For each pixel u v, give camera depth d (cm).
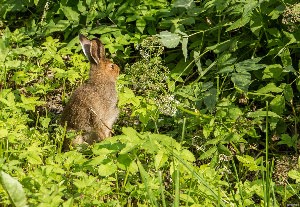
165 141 916
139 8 1362
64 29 1384
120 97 1095
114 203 861
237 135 1067
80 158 920
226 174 990
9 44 1338
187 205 842
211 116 1112
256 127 1155
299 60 1179
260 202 941
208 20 1316
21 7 1483
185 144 1111
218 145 1055
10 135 966
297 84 1142
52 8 1455
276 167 1002
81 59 1258
